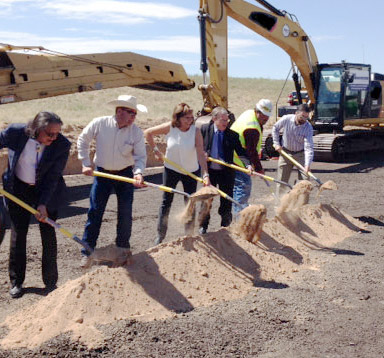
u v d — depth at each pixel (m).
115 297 4.81
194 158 6.49
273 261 6.18
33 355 3.98
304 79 17.38
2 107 34.03
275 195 8.27
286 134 8.74
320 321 4.81
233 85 61.78
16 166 5.19
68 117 31.12
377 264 6.55
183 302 5.05
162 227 6.63
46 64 11.41
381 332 4.63
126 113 5.59
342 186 12.87
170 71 14.66
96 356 4.04
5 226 5.22
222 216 7.15
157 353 4.12
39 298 5.32
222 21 13.85
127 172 5.86
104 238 7.82
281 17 15.82
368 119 18.31
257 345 4.32
